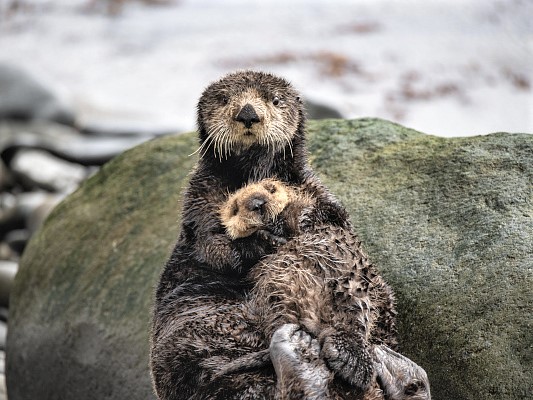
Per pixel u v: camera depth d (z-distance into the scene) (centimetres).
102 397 848
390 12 3962
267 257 579
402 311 681
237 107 634
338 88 3066
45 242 990
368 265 577
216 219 617
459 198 723
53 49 3841
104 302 877
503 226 680
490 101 2778
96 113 3130
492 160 739
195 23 4216
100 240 934
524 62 3011
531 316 619
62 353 902
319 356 501
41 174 2314
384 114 2770
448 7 3709
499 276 650
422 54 3244
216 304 589
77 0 4597
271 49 3675
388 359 541
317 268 545
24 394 954
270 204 584
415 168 775
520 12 3291
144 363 811
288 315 525
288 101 661
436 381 648
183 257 627
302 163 656
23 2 4522
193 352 560
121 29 4181
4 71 3078
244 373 539
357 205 768
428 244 706
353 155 825
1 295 1590
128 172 973
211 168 652
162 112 3139
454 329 647
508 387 606
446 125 2648
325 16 4088
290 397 495
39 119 3003
